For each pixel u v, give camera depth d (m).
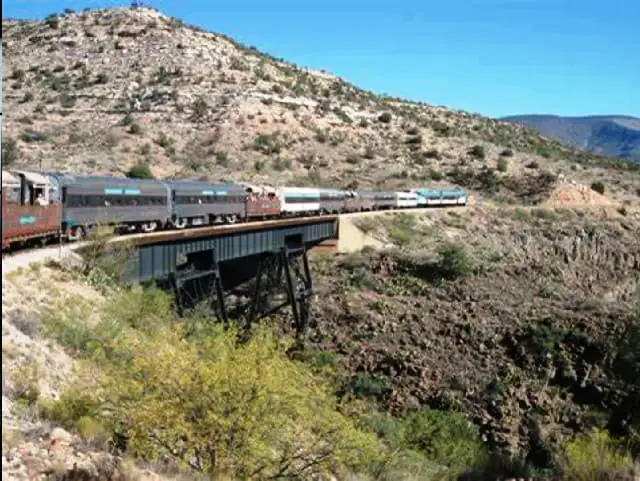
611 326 66.38
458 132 196.00
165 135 140.62
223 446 17.80
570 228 120.25
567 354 63.25
